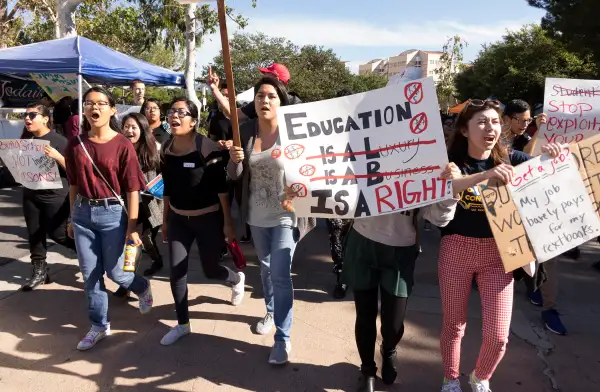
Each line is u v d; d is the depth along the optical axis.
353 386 2.79
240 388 2.74
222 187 3.16
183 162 3.04
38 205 3.96
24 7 18.03
